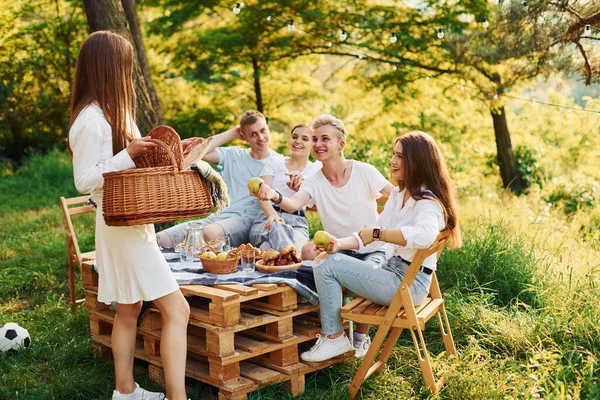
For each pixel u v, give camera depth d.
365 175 4.17
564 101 14.71
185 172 3.01
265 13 12.43
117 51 3.07
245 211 4.98
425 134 3.52
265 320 3.49
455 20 11.77
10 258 7.25
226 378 3.39
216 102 14.98
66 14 17.28
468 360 3.83
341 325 3.63
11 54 16.56
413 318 3.38
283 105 15.24
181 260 4.16
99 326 4.15
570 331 3.97
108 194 2.93
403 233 3.28
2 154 16.39
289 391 3.57
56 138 16.75
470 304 4.64
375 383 3.67
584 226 8.87
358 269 3.52
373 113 14.23
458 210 3.55
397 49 12.01
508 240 5.50
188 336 3.72
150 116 7.20
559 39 8.33
